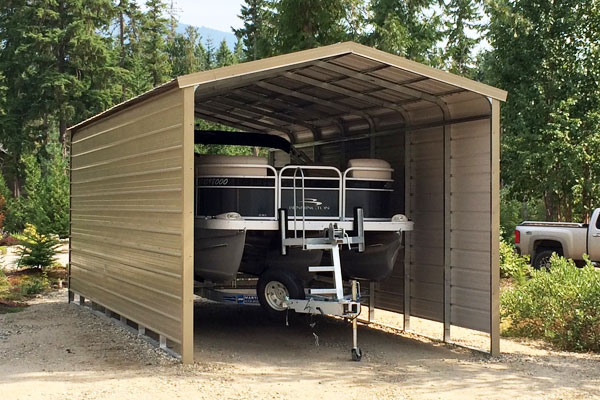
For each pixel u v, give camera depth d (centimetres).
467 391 635
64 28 4369
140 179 841
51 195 2569
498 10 2005
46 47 4269
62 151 4125
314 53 735
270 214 827
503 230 2231
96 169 1045
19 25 4256
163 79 5319
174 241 727
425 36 2247
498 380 682
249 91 1002
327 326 990
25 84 4325
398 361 768
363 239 834
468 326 848
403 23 2162
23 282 1370
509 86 2078
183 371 677
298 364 737
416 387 645
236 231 823
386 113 984
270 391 612
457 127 866
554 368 743
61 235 2502
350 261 896
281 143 1170
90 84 4403
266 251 874
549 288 938
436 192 909
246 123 1259
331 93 954
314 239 788
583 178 1964
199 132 1119
